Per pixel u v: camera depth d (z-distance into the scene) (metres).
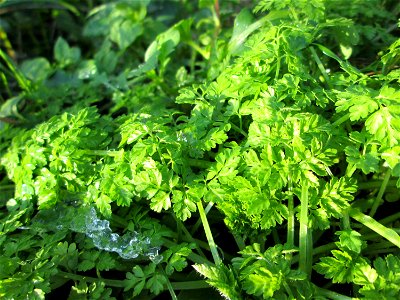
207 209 0.39
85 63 0.64
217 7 0.59
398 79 0.40
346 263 0.35
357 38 0.46
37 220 0.43
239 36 0.49
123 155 0.40
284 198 0.37
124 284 0.38
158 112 0.45
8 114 0.58
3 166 0.51
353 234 0.36
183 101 0.43
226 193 0.38
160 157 0.39
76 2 0.82
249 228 0.38
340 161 0.42
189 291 0.39
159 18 0.73
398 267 0.34
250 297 0.36
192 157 0.42
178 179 0.39
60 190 0.43
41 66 0.66
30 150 0.43
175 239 0.41
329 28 0.47
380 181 0.41
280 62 0.42
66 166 0.42
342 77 0.41
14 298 0.36
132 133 0.40
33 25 0.81
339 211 0.36
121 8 0.69
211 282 0.34
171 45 0.54
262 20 0.48
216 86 0.43
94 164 0.42
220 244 0.43
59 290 0.41
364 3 0.49
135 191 0.39
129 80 0.63
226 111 0.41
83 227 0.40
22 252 0.41
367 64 0.49
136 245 0.39
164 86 0.55
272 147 0.37
